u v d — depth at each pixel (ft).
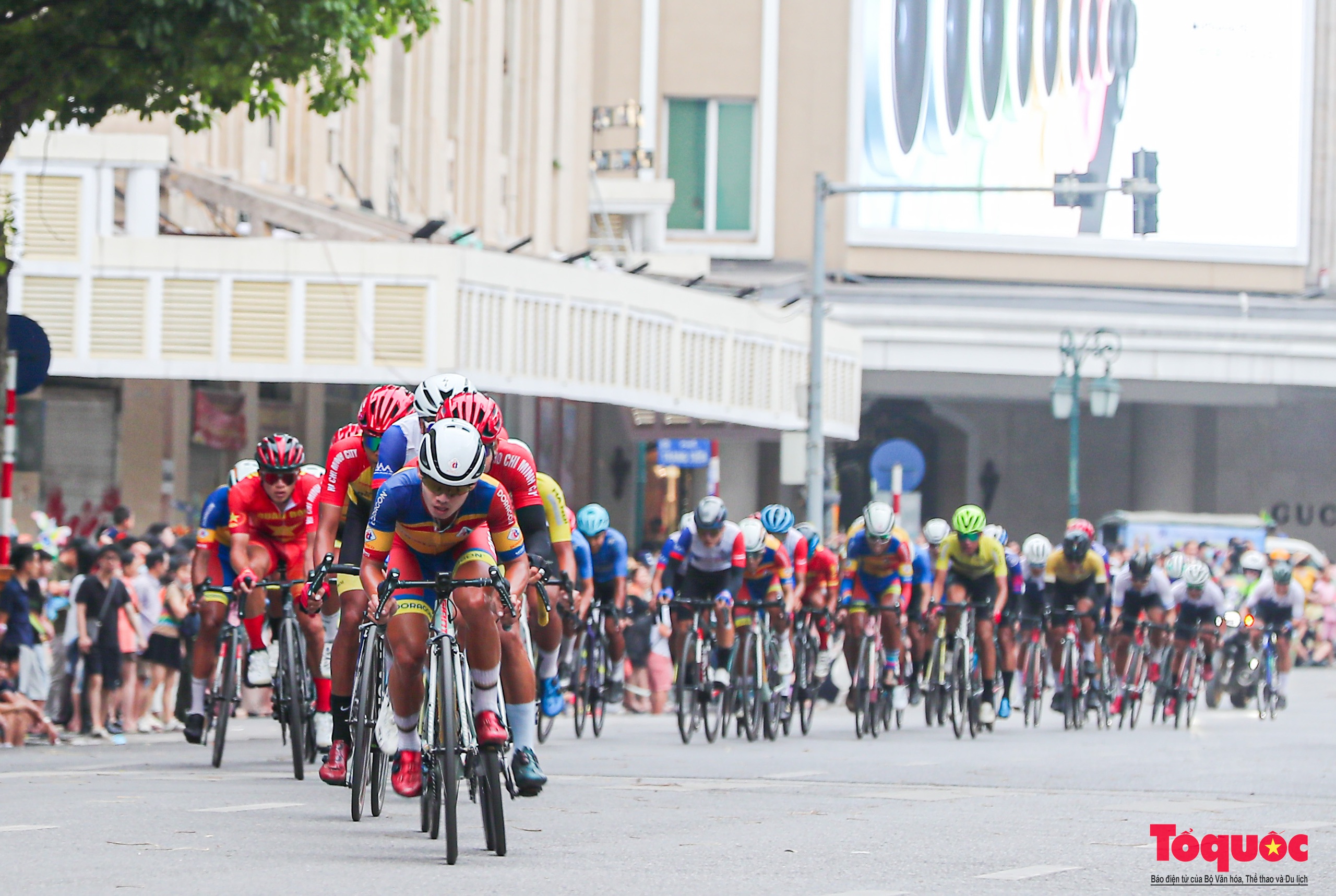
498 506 81.82
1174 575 208.85
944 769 135.74
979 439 531.91
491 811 81.00
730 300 316.19
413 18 160.45
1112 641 208.33
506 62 379.55
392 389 99.14
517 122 383.04
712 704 169.48
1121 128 503.61
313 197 297.12
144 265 236.63
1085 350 386.32
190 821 92.43
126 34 143.74
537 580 86.43
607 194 426.92
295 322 239.09
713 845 86.94
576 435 348.38
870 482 520.83
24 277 234.58
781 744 165.58
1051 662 202.49
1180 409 516.73
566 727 192.24
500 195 373.81
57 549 195.72
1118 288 502.79
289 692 119.03
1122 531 403.13
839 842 88.79
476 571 80.59
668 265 379.35
